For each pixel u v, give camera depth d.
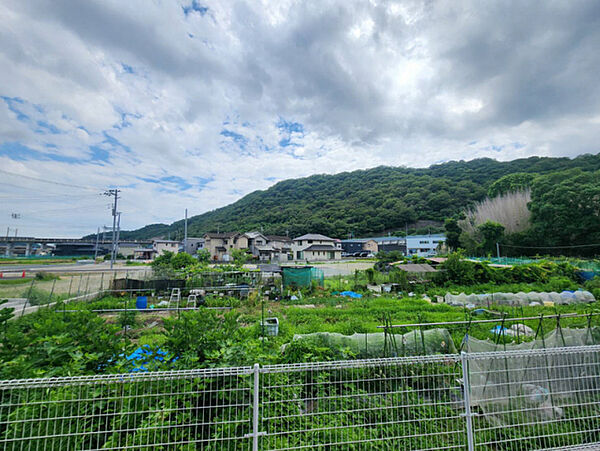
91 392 1.99
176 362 2.61
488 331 6.28
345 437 2.44
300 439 2.27
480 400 2.80
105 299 11.55
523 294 11.43
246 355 2.63
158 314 9.95
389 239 57.19
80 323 2.98
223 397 2.23
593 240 27.78
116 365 2.42
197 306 11.16
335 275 21.59
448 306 10.29
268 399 2.44
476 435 2.61
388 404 2.71
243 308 10.84
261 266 18.28
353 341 4.18
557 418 2.82
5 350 2.55
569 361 3.21
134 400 2.25
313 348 3.34
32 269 24.53
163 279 13.93
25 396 2.02
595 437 2.65
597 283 14.05
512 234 32.59
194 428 2.30
